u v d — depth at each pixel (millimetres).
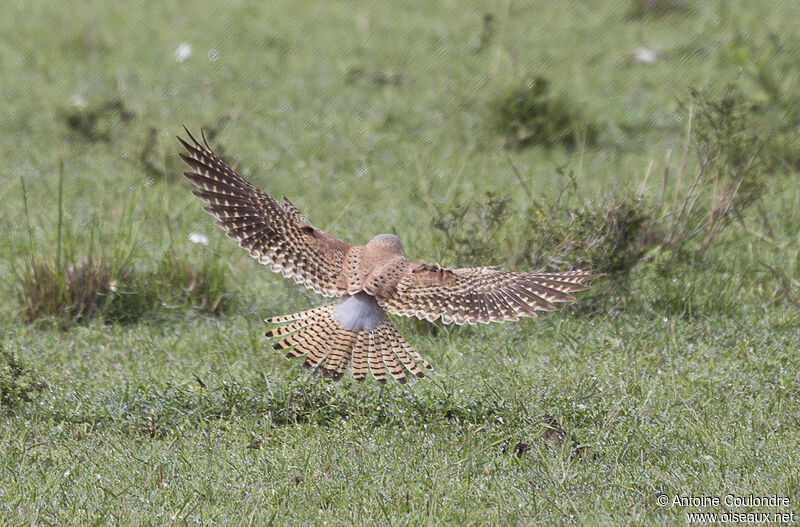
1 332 13734
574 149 21312
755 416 11016
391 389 11320
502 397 11234
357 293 8195
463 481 9516
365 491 9328
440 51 26719
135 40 27562
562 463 9648
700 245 16016
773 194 17906
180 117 22125
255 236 7938
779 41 24797
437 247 15047
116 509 8945
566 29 28469
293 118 22250
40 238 16203
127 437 10609
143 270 15266
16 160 20156
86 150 20797
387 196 18562
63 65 25516
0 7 29562
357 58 26344
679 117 21734
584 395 11352
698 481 9508
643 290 14664
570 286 7719
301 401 11188
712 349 12875
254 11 30312
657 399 11406
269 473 9688
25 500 9078
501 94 21906
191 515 8859
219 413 11094
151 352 13000
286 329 8203
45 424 10781
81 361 12688
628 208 14742
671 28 28484
